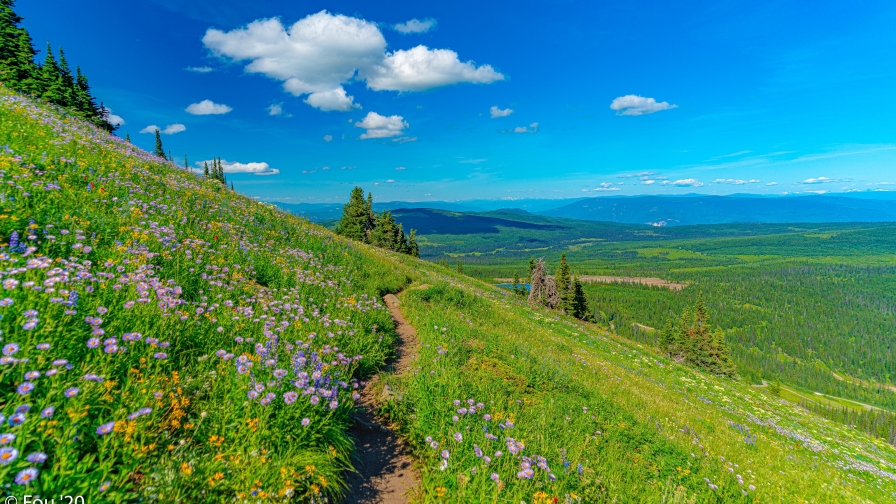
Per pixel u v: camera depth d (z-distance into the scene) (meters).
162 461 3.44
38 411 3.19
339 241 19.73
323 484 3.94
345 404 5.36
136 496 3.08
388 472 4.96
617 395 11.80
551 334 21.83
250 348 5.75
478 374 8.15
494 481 4.59
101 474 3.05
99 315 4.60
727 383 29.77
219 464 3.61
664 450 7.87
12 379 3.46
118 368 4.15
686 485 6.81
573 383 9.94
